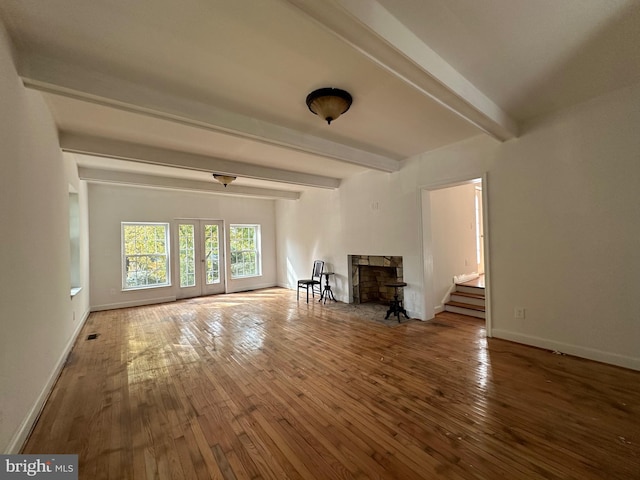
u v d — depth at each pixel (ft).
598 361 9.35
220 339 12.74
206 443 6.04
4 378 5.38
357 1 4.95
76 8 5.16
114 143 11.80
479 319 15.07
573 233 9.78
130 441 6.14
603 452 5.49
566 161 9.84
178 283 22.26
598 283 9.32
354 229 18.90
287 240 26.32
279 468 5.32
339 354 10.75
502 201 11.50
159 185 18.10
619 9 5.54
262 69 7.18
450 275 17.51
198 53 6.54
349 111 9.64
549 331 10.45
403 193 15.62
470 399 7.45
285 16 5.46
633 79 8.20
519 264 11.13
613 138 8.89
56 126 10.02
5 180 5.58
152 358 10.71
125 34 5.88
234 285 25.25
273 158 14.78
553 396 7.45
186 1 5.05
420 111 9.70
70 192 14.01
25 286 6.63
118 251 19.61
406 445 5.84
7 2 4.99
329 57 6.75
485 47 6.61
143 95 7.80
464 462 5.34
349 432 6.30
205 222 24.12
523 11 5.55
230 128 9.43
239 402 7.59
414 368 9.39
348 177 19.29
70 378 9.14
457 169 12.98
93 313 17.93
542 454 5.48
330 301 20.48
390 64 6.28
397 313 15.02
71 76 6.84
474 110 8.53
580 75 7.88
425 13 5.55
